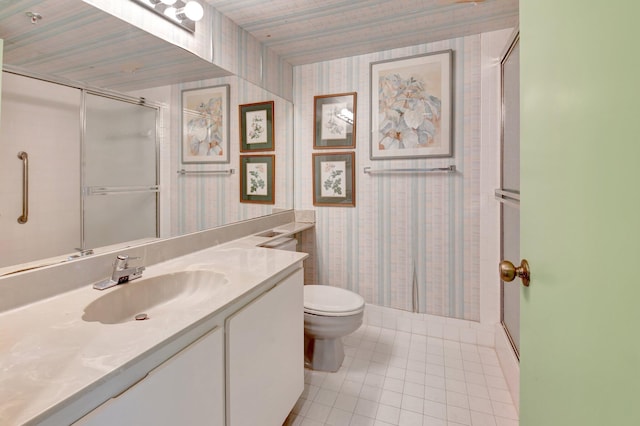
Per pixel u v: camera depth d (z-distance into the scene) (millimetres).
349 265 2551
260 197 2273
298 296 1514
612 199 414
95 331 807
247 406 1126
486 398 1687
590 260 469
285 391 1396
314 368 1942
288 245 2221
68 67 1126
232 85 1965
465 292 2240
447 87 2193
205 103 1775
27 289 984
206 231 1769
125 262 1184
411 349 2166
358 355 2100
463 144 2186
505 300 2098
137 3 1370
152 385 750
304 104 2619
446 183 2244
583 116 491
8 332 802
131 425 700
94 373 629
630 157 376
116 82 1296
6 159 967
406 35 2125
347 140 2498
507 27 2025
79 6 1152
